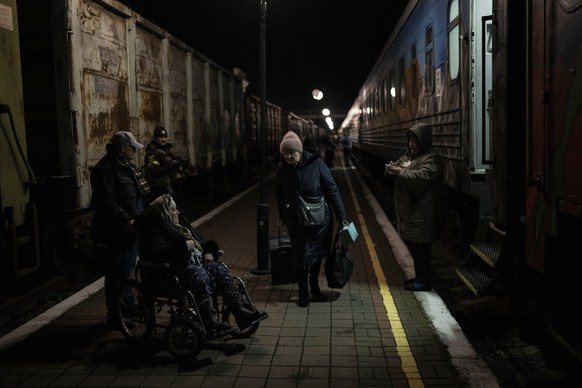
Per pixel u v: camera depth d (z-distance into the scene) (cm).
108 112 743
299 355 428
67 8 631
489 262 528
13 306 586
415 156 589
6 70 571
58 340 465
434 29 839
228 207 1330
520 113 492
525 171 484
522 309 510
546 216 410
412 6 1038
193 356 411
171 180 762
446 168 775
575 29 355
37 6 652
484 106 557
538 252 430
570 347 363
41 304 593
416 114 1016
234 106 1786
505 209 502
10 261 557
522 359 437
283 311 533
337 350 436
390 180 1722
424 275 595
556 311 414
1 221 553
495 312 532
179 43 1110
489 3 623
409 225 582
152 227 427
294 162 527
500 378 407
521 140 494
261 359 421
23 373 402
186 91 1191
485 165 637
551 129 398
